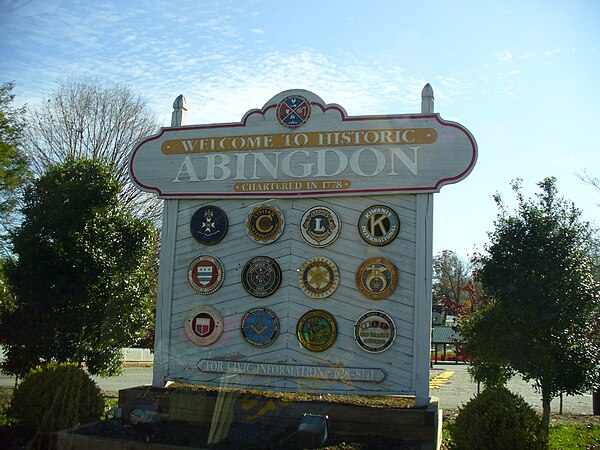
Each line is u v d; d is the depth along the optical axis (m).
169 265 8.96
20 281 9.62
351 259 8.30
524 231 9.14
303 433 6.30
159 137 9.20
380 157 8.33
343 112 8.55
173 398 6.81
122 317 10.14
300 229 8.52
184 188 9.00
